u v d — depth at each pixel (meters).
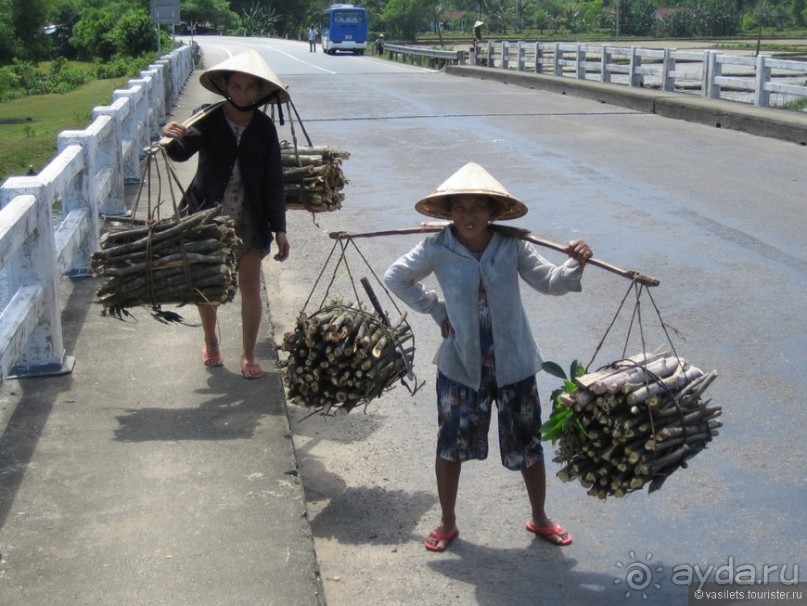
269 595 3.45
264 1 120.00
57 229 6.38
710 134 16.44
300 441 5.13
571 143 15.18
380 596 3.76
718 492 4.58
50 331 5.28
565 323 6.90
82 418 4.81
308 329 4.12
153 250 4.70
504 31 113.06
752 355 6.29
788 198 10.99
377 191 11.40
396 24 101.06
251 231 5.32
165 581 3.51
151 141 13.43
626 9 103.69
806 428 5.23
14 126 24.67
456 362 3.95
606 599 3.76
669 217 10.05
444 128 16.92
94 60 57.47
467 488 4.64
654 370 3.62
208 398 5.11
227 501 4.07
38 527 3.84
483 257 3.89
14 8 54.12
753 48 63.09
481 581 3.87
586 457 3.69
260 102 5.32
